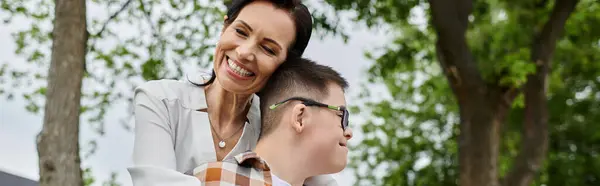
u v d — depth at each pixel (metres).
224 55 2.24
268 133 2.17
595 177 19.30
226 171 2.07
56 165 7.73
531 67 12.68
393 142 19.39
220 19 10.42
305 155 2.13
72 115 7.96
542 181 19.08
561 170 18.72
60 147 7.80
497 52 14.44
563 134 19.64
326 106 2.15
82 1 8.34
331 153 2.15
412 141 19.22
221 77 2.23
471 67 12.45
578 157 18.86
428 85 18.23
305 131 2.13
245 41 2.20
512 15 13.79
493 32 14.12
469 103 12.73
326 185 2.54
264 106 2.22
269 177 2.06
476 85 12.55
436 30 12.32
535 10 13.88
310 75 2.19
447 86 17.73
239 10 2.24
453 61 12.33
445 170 19.06
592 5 13.92
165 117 2.35
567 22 14.38
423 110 19.52
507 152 18.95
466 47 12.35
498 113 13.49
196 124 2.42
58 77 8.02
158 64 10.70
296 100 2.14
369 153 19.05
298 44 2.28
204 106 2.44
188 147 2.40
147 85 2.41
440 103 19.31
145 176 2.16
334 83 2.21
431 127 19.69
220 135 2.44
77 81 8.10
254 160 2.08
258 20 2.19
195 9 10.39
